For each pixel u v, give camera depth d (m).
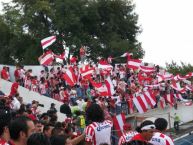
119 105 31.61
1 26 55.56
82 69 31.23
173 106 39.41
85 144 10.02
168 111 38.66
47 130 11.19
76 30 56.62
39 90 32.16
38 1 54.50
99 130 10.00
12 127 6.92
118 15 63.16
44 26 55.81
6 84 30.22
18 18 55.62
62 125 12.41
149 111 35.88
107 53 58.78
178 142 24.31
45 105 30.55
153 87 37.09
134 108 34.31
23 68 34.22
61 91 31.48
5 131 7.27
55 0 57.50
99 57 58.91
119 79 37.56
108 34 61.16
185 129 35.00
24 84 31.70
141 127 10.23
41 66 36.00
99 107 10.14
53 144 8.06
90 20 59.47
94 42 57.78
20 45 56.19
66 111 23.03
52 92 32.66
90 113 10.12
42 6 54.22
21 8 56.59
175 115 35.22
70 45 55.56
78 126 19.31
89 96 31.92
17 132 6.89
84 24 59.41
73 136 12.29
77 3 57.06
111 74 37.19
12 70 33.53
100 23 60.84
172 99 39.03
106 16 62.03
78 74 33.31
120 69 39.84
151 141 10.01
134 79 39.75
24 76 31.89
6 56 57.50
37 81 32.12
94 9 58.69
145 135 10.09
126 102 32.81
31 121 7.02
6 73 31.31
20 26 55.09
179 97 40.41
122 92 33.97
